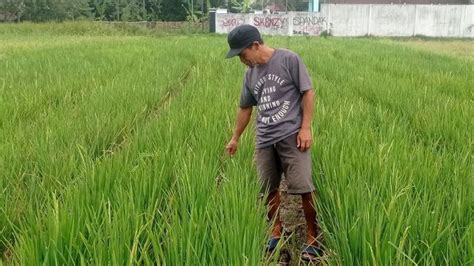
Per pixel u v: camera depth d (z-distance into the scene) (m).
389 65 15.96
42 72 13.13
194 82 11.58
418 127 7.32
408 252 3.32
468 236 3.35
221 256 3.26
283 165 4.65
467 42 39.59
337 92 10.46
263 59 4.49
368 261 3.37
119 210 3.68
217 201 4.02
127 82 11.03
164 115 7.71
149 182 4.45
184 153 5.48
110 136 6.78
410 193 4.27
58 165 5.25
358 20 44.62
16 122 7.37
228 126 6.86
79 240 3.43
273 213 4.86
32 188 4.64
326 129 6.84
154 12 47.59
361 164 4.98
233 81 11.36
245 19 44.75
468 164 5.10
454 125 6.79
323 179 4.96
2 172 5.05
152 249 3.67
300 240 5.02
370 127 6.74
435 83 11.62
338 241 3.78
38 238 3.37
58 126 6.79
